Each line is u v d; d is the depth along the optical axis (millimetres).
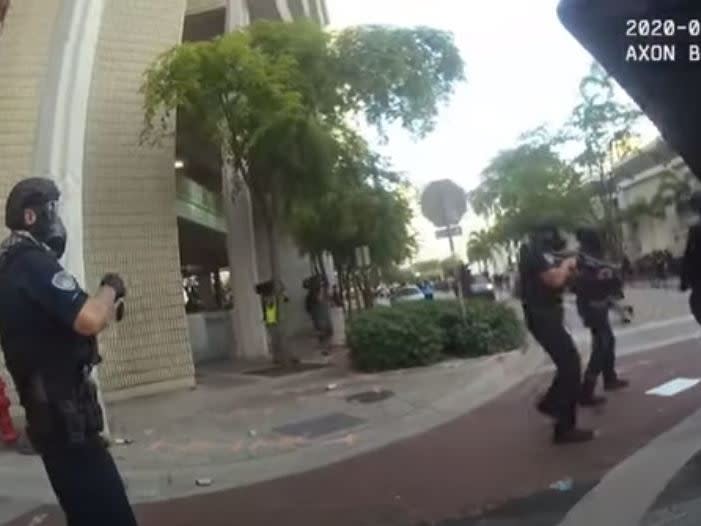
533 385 9961
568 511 5059
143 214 13398
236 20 17859
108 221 13023
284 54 13992
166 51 13633
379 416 9484
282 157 13969
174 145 13891
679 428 6848
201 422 10039
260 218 18359
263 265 21266
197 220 21250
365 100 15438
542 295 7012
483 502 5547
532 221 7098
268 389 12398
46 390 3154
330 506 5992
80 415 3197
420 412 9516
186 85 12875
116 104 13391
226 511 6227
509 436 7570
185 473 7551
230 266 18906
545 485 5738
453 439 7898
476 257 13625
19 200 3264
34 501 6965
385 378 12070
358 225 23094
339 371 13578
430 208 13672
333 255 26484
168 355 13219
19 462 8211
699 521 4469
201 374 15375
